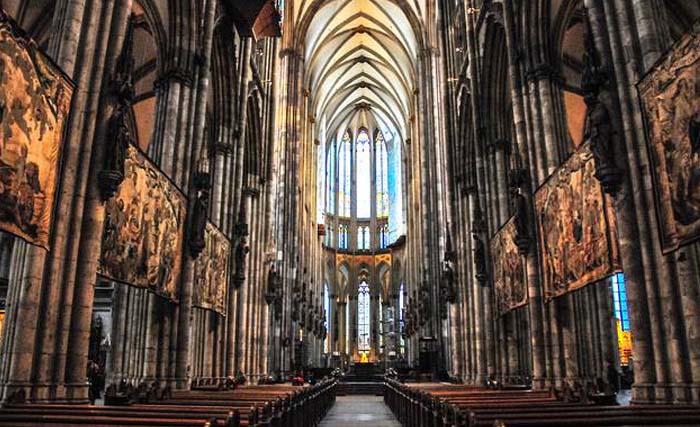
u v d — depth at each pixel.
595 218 13.66
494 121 25.61
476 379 26.00
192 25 19.23
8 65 9.05
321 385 23.09
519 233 18.39
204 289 20.14
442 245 40.81
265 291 31.12
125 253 13.55
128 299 17.91
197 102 19.12
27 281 10.09
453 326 31.64
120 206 13.25
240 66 25.69
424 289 44.06
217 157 24.16
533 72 19.03
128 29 12.38
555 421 6.02
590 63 12.05
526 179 18.70
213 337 23.50
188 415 7.19
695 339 9.88
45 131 10.22
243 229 25.06
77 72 11.33
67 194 10.84
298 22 48.50
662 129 10.35
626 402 16.70
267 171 33.22
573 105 28.28
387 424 21.38
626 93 11.51
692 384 9.82
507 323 24.03
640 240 11.09
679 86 9.86
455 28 33.22
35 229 9.96
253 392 14.86
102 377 22.97
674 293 10.35
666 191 10.26
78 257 11.08
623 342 32.28
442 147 42.72
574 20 23.11
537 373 17.47
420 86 47.53
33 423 6.15
